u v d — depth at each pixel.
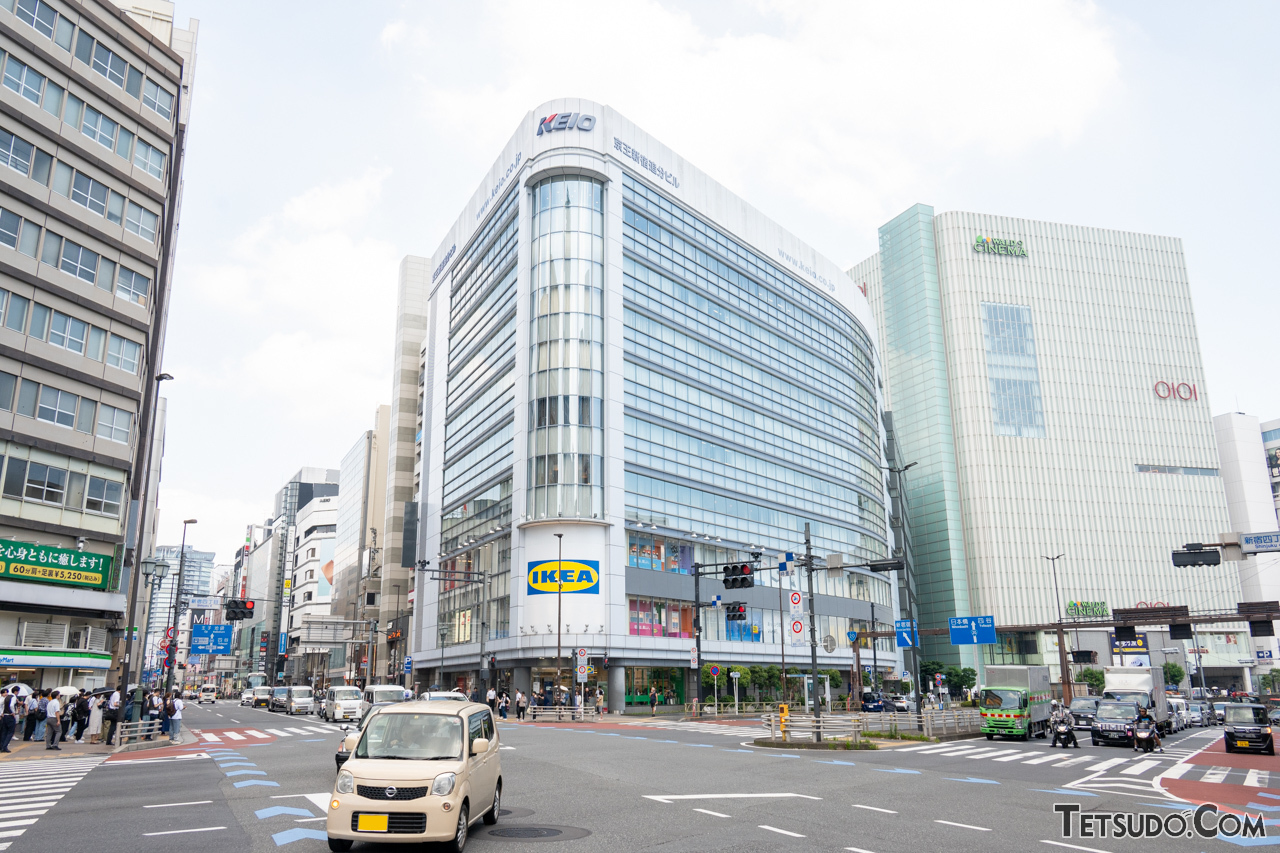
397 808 9.55
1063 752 28.77
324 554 136.50
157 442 82.81
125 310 38.09
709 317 67.12
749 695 61.03
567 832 11.54
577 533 53.31
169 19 57.28
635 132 63.34
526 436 56.47
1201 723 60.50
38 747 25.48
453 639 66.25
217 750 25.17
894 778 19.09
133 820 12.28
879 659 80.88
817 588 73.06
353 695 43.59
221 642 59.38
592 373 56.06
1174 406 131.88
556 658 50.44
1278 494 156.88
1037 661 116.88
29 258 33.97
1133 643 73.50
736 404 68.12
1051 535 122.00
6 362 32.88
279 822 12.09
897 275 137.00
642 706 54.88
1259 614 55.16
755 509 67.44
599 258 58.75
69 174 36.09
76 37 36.94
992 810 14.38
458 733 10.85
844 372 85.81
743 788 16.67
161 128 40.84
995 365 127.00
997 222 133.12
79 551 34.81
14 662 32.28
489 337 66.62
